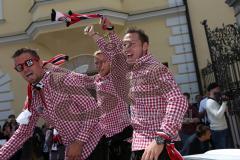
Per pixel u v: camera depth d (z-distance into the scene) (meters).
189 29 11.38
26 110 3.05
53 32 11.16
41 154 3.46
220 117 6.71
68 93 2.92
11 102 11.88
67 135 2.97
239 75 7.37
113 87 3.31
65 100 2.91
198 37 11.33
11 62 12.08
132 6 11.79
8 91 11.91
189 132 7.37
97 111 2.98
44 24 11.13
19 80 11.96
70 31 11.05
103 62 3.41
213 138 6.79
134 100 2.61
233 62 7.35
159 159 2.32
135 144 2.57
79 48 11.33
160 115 2.48
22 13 12.34
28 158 3.25
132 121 2.65
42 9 11.23
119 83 3.27
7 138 9.25
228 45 7.55
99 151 3.06
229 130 6.92
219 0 11.38
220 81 7.73
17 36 12.13
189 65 11.24
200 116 7.56
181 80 11.20
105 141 3.17
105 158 3.12
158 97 2.48
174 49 11.43
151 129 2.50
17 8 12.40
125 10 11.77
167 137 2.21
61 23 11.04
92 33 3.46
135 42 2.69
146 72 2.50
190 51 11.32
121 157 3.31
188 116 8.16
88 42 11.16
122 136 3.32
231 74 7.54
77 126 2.95
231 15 11.24
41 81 2.93
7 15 12.37
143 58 2.62
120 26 11.37
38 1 11.26
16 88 11.92
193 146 5.61
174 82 2.45
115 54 3.29
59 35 11.21
